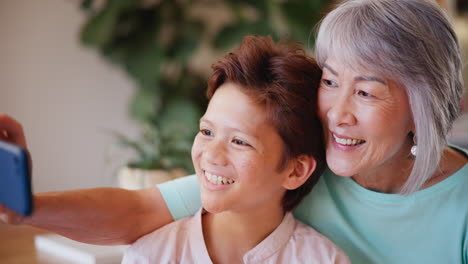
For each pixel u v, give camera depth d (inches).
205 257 31.6
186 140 53.8
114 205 31.7
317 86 31.7
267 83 30.5
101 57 92.3
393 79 29.0
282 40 34.8
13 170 21.2
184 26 98.3
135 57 93.7
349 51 29.0
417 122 30.2
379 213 34.8
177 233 32.8
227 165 29.8
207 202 30.4
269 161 30.4
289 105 30.2
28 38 85.3
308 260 32.4
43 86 87.0
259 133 29.8
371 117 29.1
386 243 35.1
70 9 88.8
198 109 93.1
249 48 31.4
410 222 34.5
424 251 34.7
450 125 32.0
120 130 95.0
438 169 34.0
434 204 34.0
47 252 51.0
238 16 98.5
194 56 99.8
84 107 91.2
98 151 92.5
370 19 28.9
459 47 31.2
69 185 90.1
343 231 35.5
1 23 82.7
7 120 26.9
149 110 91.2
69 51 89.1
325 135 31.7
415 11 29.4
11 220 23.1
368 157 30.2
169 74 98.3
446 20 30.2
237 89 30.3
